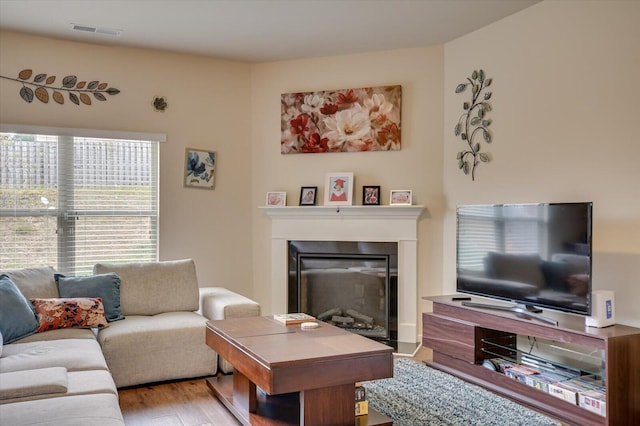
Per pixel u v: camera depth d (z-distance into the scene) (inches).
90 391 92.5
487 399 130.4
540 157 151.6
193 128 199.3
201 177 200.4
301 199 202.1
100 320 144.7
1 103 170.7
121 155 189.0
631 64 127.3
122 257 189.6
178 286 167.9
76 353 114.0
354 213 195.3
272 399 124.0
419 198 191.0
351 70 199.0
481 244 150.9
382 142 193.6
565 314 134.4
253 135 209.9
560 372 129.3
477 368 143.6
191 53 197.2
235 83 207.0
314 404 100.4
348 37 180.5
